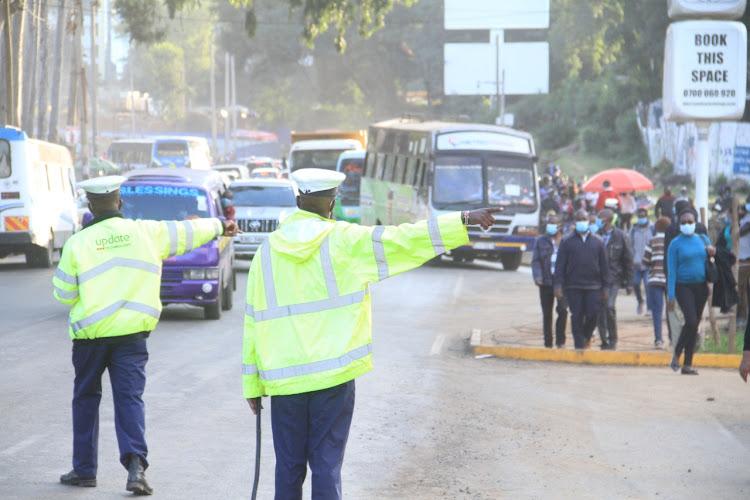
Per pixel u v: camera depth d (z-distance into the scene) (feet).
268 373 29.45
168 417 53.36
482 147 165.58
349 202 227.20
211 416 53.78
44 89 260.01
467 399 60.70
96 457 40.22
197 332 86.12
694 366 76.13
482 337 87.10
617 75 447.42
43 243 148.46
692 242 71.20
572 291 78.64
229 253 101.86
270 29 525.75
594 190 178.50
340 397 29.43
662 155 342.03
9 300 108.78
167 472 42.63
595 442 50.29
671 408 59.06
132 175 101.30
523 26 468.75
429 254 28.71
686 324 71.31
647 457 47.34
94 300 38.73
